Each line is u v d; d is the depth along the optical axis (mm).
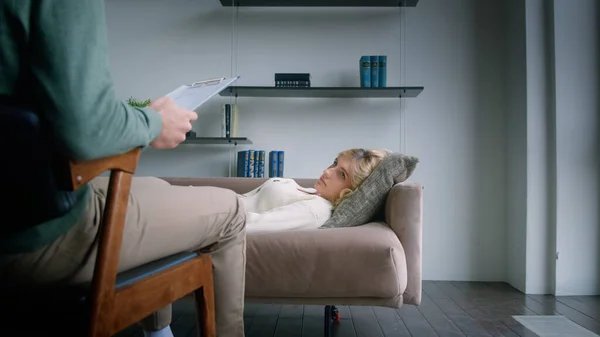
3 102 482
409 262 1520
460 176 3229
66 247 620
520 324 2064
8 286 630
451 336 1873
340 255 1343
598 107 2730
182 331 1897
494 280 3170
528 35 2850
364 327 1996
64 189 507
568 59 2752
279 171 3166
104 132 513
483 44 3256
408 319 2137
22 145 452
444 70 3275
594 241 2703
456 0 3287
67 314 562
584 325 2053
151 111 642
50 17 481
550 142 2805
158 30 3393
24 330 577
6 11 478
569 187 2727
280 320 2111
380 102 3311
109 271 570
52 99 469
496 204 3189
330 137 3320
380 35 3322
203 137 3186
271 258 1364
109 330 576
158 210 730
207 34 3381
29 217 514
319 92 3178
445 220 3221
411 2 3219
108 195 576
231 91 3184
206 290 857
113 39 3391
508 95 3168
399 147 3277
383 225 1602
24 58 490
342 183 1832
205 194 842
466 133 3242
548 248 2781
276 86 3104
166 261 760
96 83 504
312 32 3352
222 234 885
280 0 3207
